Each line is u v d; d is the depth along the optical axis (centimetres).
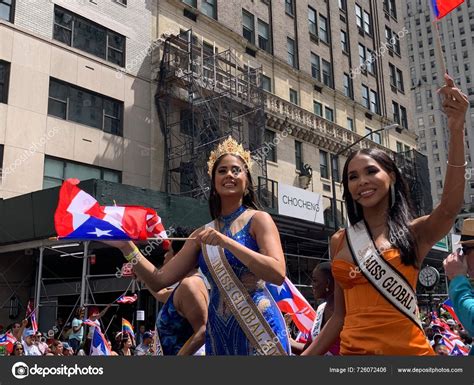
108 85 2042
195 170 2022
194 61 2253
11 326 1414
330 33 3450
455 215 225
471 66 9519
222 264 252
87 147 1916
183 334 320
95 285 1566
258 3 2931
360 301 232
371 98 3731
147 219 304
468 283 238
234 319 249
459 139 221
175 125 2198
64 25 1970
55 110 1873
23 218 1445
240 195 278
